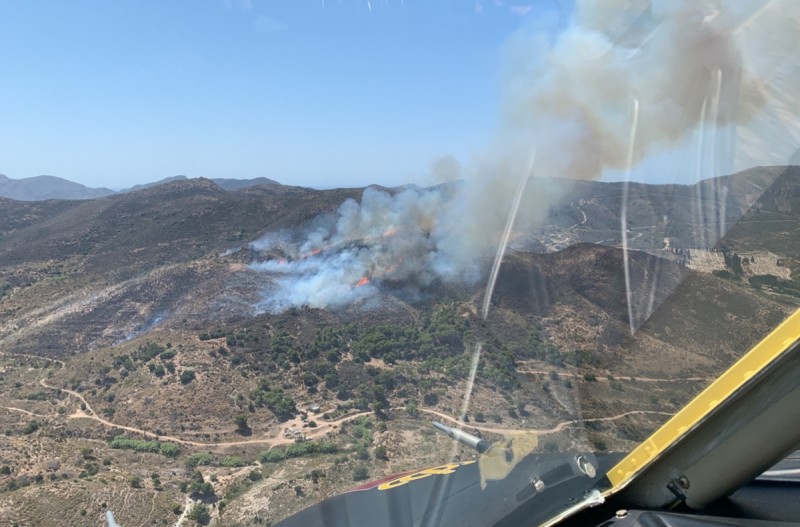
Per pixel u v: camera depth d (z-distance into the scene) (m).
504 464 3.67
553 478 3.45
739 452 2.76
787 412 2.59
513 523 3.33
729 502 3.23
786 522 2.87
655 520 2.92
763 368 2.61
